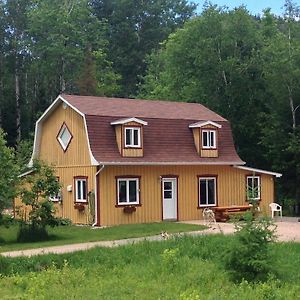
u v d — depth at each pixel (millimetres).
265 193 41969
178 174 38375
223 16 54375
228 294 13977
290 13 57406
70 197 37344
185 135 39375
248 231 15922
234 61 51906
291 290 14195
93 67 68250
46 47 67188
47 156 39656
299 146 45656
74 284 15711
